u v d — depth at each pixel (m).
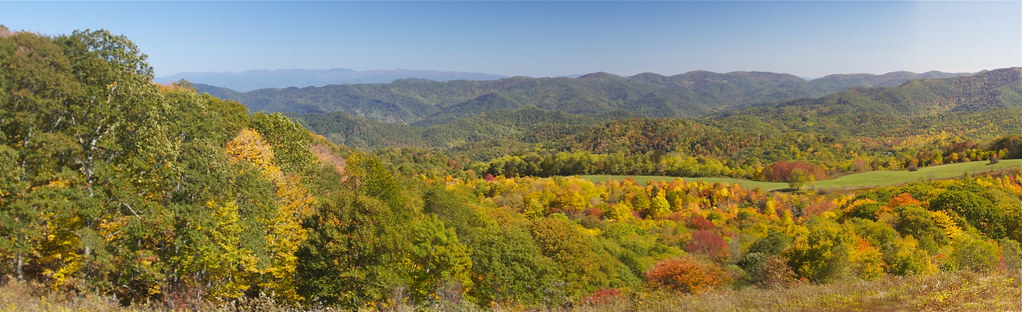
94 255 19.02
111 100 20.94
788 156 172.50
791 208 84.56
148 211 19.75
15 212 16.69
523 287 26.44
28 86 18.88
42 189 17.84
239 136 30.38
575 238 33.66
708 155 183.88
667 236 57.75
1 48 18.22
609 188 106.62
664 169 136.50
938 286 11.63
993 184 80.12
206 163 20.95
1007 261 36.34
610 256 38.00
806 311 10.58
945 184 75.44
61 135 18.64
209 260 19.31
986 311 9.07
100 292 18.83
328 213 23.75
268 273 22.92
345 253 22.31
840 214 72.44
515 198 89.44
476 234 34.19
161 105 22.77
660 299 13.63
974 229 48.47
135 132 21.52
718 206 90.25
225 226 20.38
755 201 90.56
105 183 20.27
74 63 20.22
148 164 20.31
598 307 14.95
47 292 17.03
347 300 21.45
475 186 110.50
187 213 19.52
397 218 27.75
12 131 18.73
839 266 26.94
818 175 115.62
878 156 170.38
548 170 150.62
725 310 11.14
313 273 22.69
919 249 34.81
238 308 15.30
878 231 37.56
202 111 27.25
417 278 25.33
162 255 20.50
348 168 43.56
